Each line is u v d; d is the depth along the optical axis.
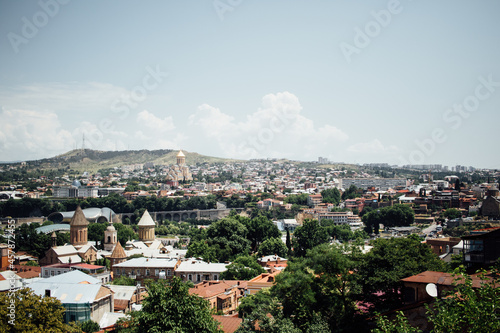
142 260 198.75
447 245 156.38
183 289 79.19
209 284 151.88
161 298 77.44
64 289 121.19
